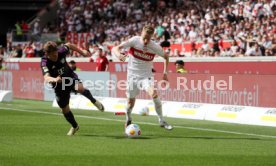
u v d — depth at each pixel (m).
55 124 28.50
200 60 44.09
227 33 52.12
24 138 23.11
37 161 17.80
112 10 70.31
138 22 66.12
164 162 17.77
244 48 47.34
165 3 65.25
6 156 18.69
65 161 17.84
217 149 20.59
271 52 44.78
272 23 50.75
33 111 36.41
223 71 42.50
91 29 69.62
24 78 49.84
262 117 29.48
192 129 27.08
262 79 33.59
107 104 37.34
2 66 57.56
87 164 17.34
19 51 65.44
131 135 23.66
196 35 54.97
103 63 46.00
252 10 54.38
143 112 33.84
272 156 19.12
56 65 23.44
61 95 23.78
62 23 73.88
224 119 31.08
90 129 26.53
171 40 55.81
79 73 44.62
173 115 33.75
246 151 20.20
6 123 28.88
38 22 76.75
